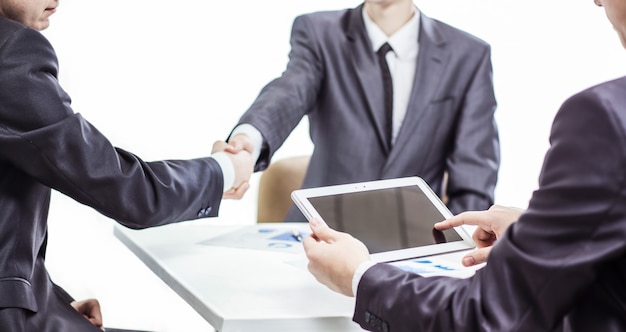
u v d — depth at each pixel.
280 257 1.97
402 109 2.58
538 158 4.26
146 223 1.77
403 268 1.82
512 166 4.26
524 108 4.28
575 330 1.21
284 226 2.28
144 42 4.32
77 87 4.25
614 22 1.22
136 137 4.23
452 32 2.63
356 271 1.44
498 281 1.24
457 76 2.59
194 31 4.34
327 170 2.60
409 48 2.59
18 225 1.66
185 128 4.29
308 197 1.82
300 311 1.59
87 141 1.68
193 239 2.12
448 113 2.59
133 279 3.72
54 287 1.97
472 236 1.82
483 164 2.56
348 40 2.61
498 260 1.25
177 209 1.83
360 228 1.77
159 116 4.28
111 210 1.73
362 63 2.59
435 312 1.29
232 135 2.40
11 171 1.68
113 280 3.69
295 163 2.70
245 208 4.13
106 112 4.25
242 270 1.86
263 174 2.71
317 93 2.62
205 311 1.63
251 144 2.35
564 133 1.20
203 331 3.50
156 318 3.52
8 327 1.58
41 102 1.64
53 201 3.91
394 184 1.90
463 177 2.54
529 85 4.28
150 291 3.68
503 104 4.29
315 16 2.68
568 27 4.26
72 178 1.67
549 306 1.19
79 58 4.27
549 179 1.21
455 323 1.26
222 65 4.35
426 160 2.58
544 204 1.21
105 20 4.29
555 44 4.27
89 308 2.04
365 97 2.57
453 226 1.78
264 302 1.64
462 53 2.60
